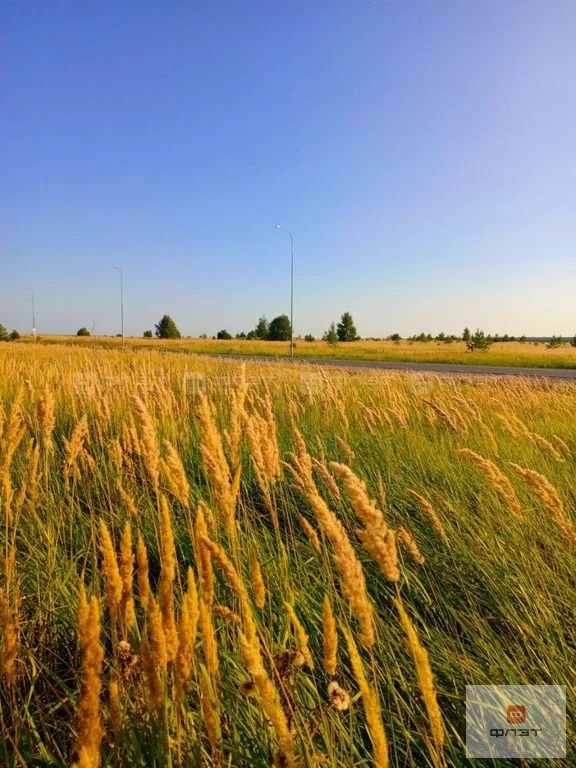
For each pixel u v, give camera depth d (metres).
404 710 2.12
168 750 1.28
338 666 2.25
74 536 3.49
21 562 3.03
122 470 3.78
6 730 1.67
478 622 2.68
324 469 2.54
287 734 1.05
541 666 2.30
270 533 3.76
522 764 1.93
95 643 0.96
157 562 3.20
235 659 2.07
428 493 4.16
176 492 1.72
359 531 1.12
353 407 7.77
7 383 9.22
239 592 1.20
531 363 38.12
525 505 3.82
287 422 7.15
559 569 3.12
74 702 1.88
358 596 1.09
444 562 3.35
